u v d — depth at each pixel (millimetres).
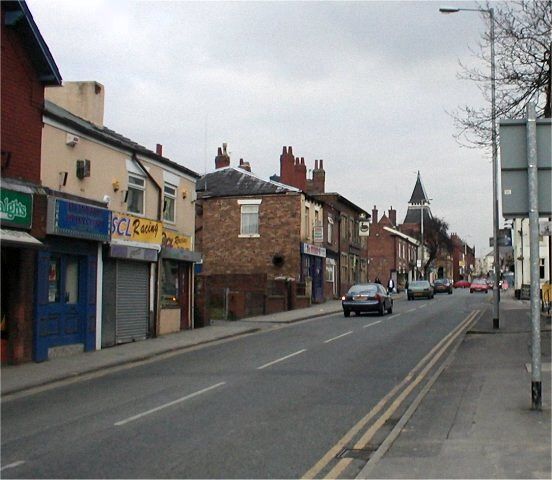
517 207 9695
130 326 21453
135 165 22000
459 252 141750
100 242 19422
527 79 18078
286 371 14805
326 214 49750
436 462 7340
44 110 17188
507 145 9727
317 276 47156
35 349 16562
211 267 43938
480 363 15438
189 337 22891
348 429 9281
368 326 26938
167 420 9859
